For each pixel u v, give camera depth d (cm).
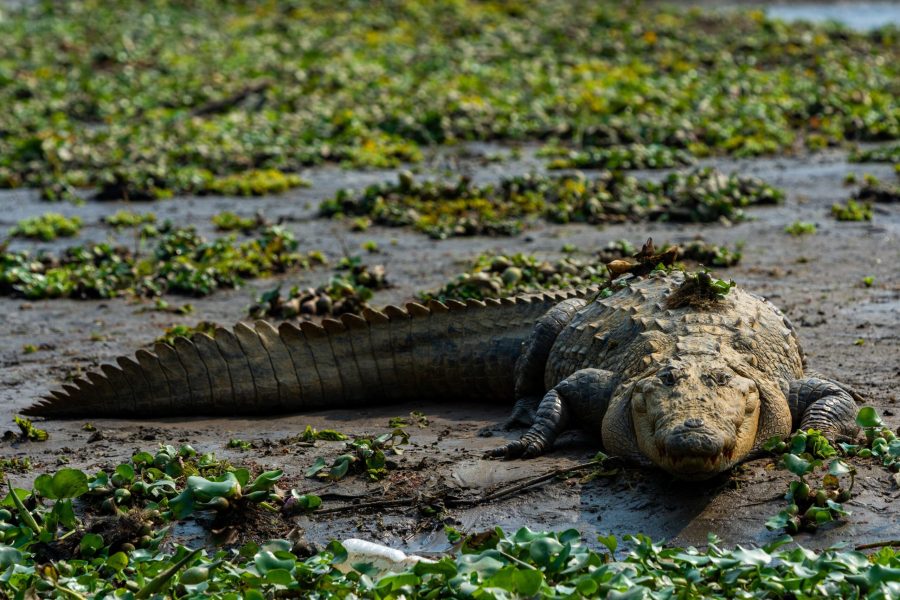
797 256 1627
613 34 4078
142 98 3228
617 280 1097
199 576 751
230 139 2653
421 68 3522
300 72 3462
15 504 852
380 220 1961
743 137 2491
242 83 3381
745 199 1955
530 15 4612
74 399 1121
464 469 929
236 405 1123
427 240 1822
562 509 857
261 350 1134
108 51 3925
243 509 873
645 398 880
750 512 827
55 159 2484
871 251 1636
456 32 4259
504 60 3678
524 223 1892
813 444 882
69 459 1003
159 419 1119
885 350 1191
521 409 1052
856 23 4791
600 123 2648
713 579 708
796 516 803
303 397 1127
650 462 891
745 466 890
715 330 954
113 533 848
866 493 838
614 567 711
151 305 1534
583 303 1098
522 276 1455
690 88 3045
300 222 1989
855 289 1445
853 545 775
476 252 1720
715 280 1003
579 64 3547
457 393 1131
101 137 2708
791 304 1389
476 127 2709
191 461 970
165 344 1130
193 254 1723
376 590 711
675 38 3975
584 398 968
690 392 862
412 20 4581
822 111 2784
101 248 1762
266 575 734
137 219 2017
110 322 1458
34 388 1218
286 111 2994
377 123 2786
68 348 1355
